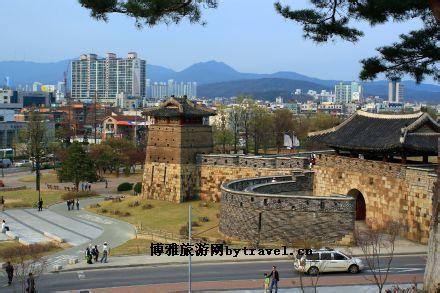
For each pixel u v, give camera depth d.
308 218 74.88
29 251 78.31
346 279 55.97
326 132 93.88
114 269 63.78
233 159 116.06
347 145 85.81
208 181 118.69
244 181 94.31
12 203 131.00
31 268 61.19
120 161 177.75
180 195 116.88
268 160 112.38
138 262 65.94
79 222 108.19
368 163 83.69
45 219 112.56
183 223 97.00
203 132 121.62
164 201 118.62
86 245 85.81
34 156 180.25
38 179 147.12
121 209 115.81
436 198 34.56
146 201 119.44
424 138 76.88
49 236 93.94
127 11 39.69
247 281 56.44
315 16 43.34
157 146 121.31
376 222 82.06
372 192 82.88
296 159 109.25
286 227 76.00
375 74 44.53
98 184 164.50
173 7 40.09
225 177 116.88
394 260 63.50
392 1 39.22
